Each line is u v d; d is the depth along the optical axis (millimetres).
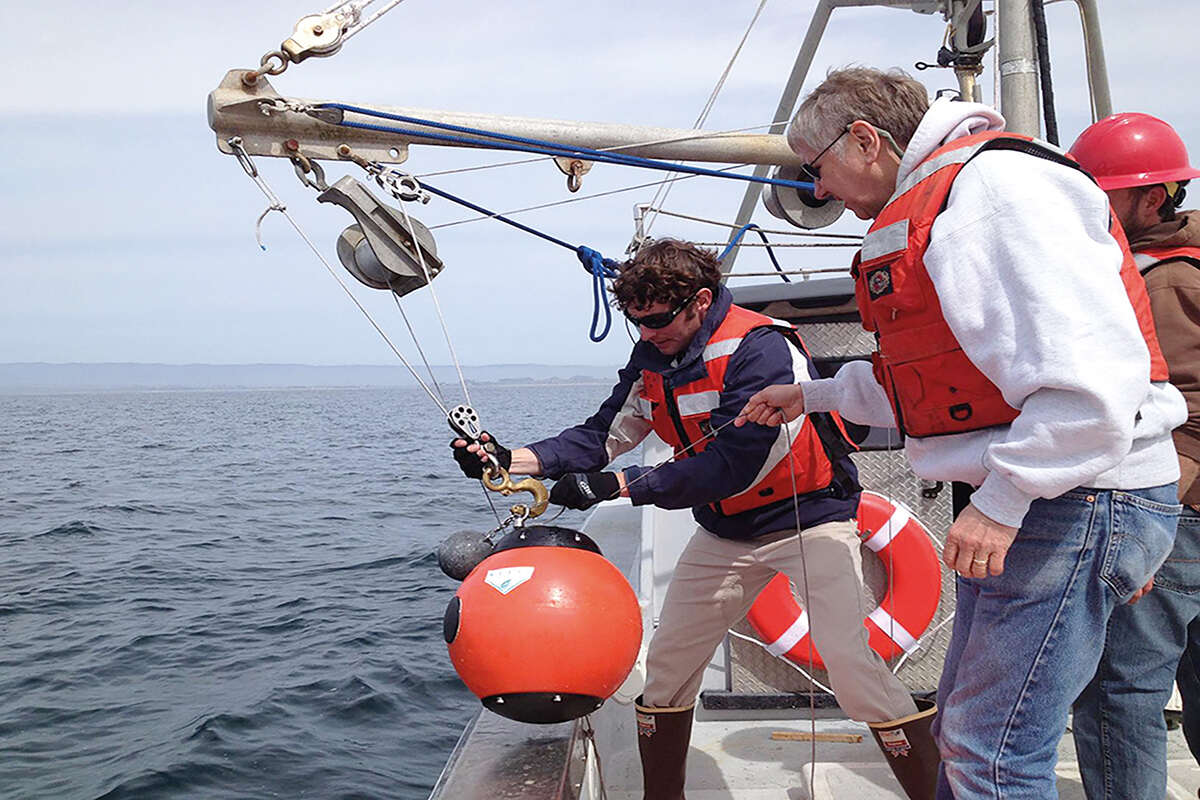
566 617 2250
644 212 3750
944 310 1586
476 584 2342
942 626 3535
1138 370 1457
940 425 1708
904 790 2664
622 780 3207
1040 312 1477
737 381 2576
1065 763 3068
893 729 2525
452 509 20359
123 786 6074
